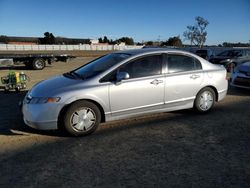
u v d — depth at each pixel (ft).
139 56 17.80
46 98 15.51
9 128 17.54
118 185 10.98
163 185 10.97
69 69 58.13
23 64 58.49
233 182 11.18
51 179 11.44
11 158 13.37
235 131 17.10
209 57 64.28
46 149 14.39
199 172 11.96
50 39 323.98
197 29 170.19
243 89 32.83
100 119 16.67
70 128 15.81
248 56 56.70
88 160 13.14
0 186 10.95
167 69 18.67
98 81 16.53
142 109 17.89
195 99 20.08
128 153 13.89
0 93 29.91
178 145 14.88
